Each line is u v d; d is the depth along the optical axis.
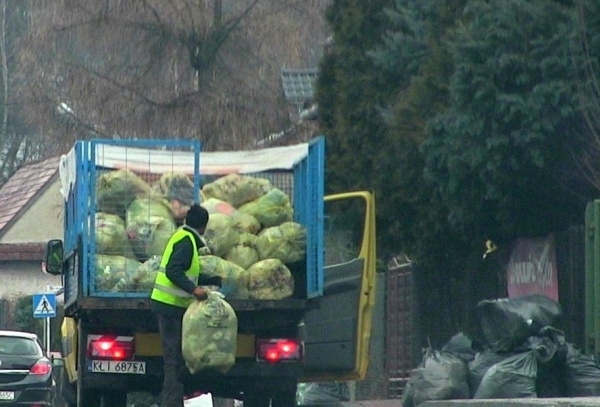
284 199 41.34
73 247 41.78
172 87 82.06
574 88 42.28
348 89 56.66
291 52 83.06
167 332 37.94
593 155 42.44
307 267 40.53
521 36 42.78
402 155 51.22
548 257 47.56
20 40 83.81
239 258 40.16
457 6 48.72
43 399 73.44
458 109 44.00
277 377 41.78
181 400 38.12
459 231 50.09
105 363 40.25
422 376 41.78
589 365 39.47
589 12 42.31
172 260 37.53
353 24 57.22
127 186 40.34
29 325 129.12
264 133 81.56
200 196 41.09
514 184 44.75
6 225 145.12
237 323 40.31
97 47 82.06
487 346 41.62
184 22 81.62
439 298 60.19
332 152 58.59
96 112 81.44
